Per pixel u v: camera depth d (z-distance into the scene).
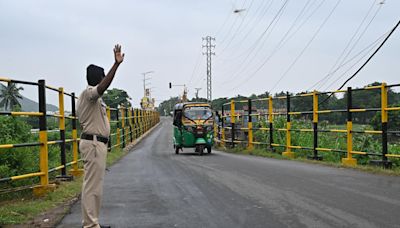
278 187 8.41
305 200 7.11
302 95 14.42
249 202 7.10
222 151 21.33
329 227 5.48
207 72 74.25
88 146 5.30
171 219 6.16
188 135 19.02
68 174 10.78
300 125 17.12
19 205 7.10
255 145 18.70
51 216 6.46
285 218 5.99
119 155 17.67
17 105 10.84
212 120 19.66
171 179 10.04
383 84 10.73
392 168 10.61
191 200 7.43
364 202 6.83
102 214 6.56
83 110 5.31
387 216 5.93
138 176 10.74
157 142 30.45
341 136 15.27
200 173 10.97
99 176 5.36
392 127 14.79
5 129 10.26
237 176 10.12
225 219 6.05
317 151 13.91
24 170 9.31
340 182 8.84
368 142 13.66
